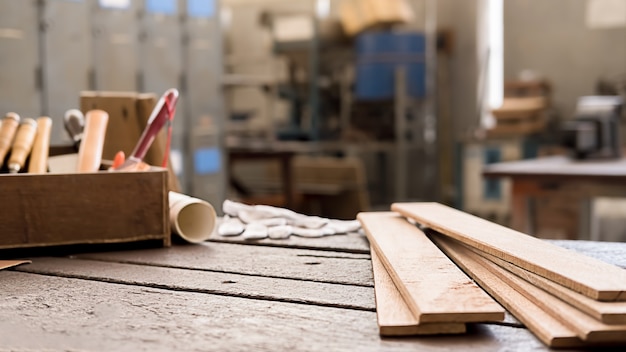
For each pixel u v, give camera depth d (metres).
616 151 3.57
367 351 0.66
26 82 3.87
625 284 0.69
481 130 6.63
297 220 1.43
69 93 4.07
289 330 0.73
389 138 7.62
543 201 3.19
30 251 1.19
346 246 1.23
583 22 6.94
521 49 7.34
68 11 4.05
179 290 0.93
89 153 1.31
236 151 5.37
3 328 0.75
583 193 3.02
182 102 4.85
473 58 7.90
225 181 5.19
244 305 0.84
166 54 4.69
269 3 8.77
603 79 6.81
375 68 7.12
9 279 1.00
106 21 4.29
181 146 4.88
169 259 1.13
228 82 6.50
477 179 6.44
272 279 0.98
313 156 7.82
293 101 8.14
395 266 0.87
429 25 7.71
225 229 1.37
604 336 0.63
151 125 1.32
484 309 0.69
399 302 0.78
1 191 1.13
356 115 7.78
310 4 7.94
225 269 1.04
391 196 8.15
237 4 9.05
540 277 0.79
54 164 1.38
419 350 0.66
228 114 8.22
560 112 7.10
